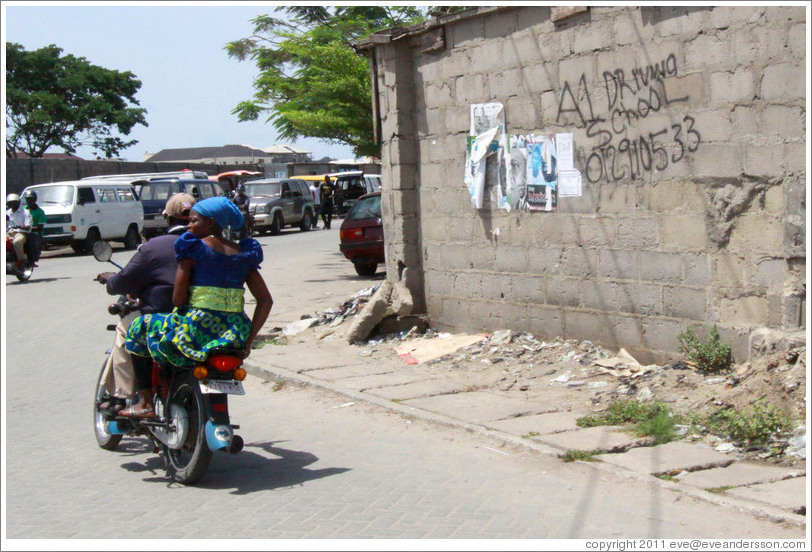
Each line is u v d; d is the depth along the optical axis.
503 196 9.90
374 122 11.78
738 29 7.25
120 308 6.32
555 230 9.27
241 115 21.92
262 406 8.16
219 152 101.94
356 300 12.66
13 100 45.31
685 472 5.64
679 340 7.97
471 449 6.45
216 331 5.63
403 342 10.63
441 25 10.34
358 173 39.88
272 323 12.40
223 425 5.61
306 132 20.09
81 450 6.82
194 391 5.71
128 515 5.25
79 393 8.92
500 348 9.55
